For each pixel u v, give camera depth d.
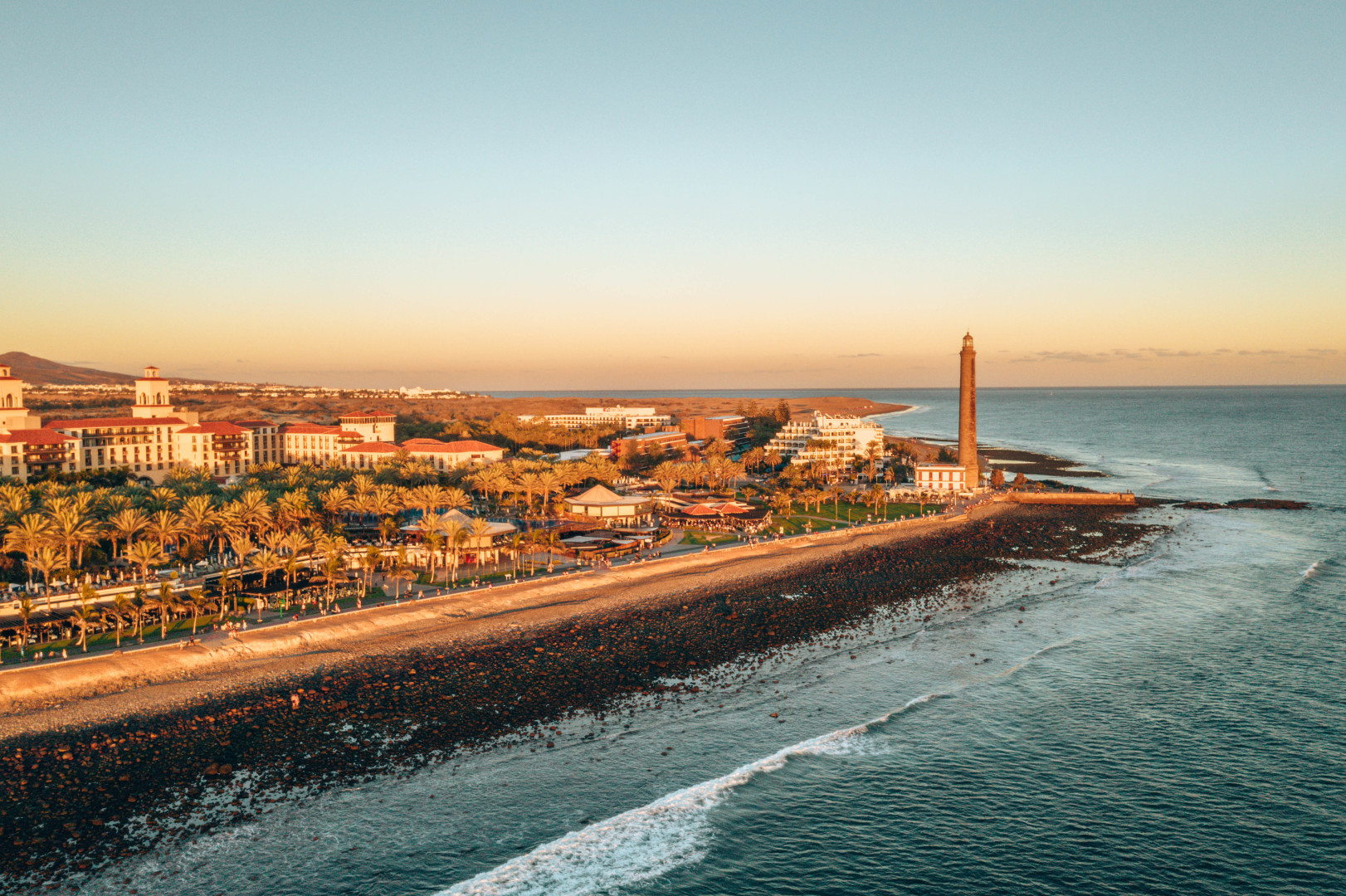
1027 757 73.69
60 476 188.88
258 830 60.53
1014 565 146.12
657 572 138.62
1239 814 64.69
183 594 110.19
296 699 82.44
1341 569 141.25
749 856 59.22
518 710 81.56
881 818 64.25
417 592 121.50
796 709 82.81
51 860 56.22
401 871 56.59
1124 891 55.75
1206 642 102.94
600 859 58.47
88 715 78.44
